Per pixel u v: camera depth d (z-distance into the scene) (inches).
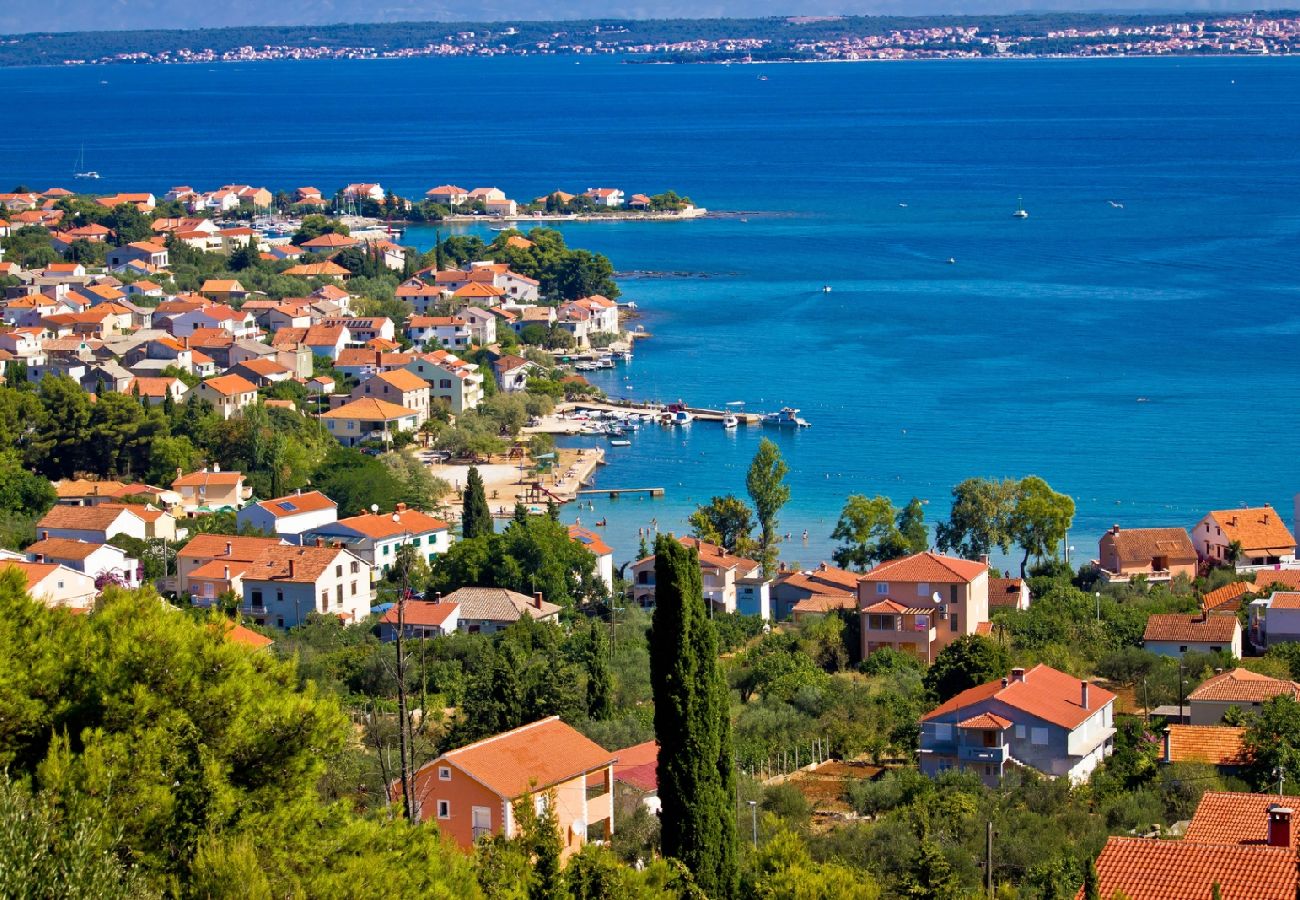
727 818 6176.2
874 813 7495.1
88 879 3693.4
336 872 4175.7
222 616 4845.0
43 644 4515.3
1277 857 5251.0
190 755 4271.7
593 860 5123.0
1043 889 6151.6
